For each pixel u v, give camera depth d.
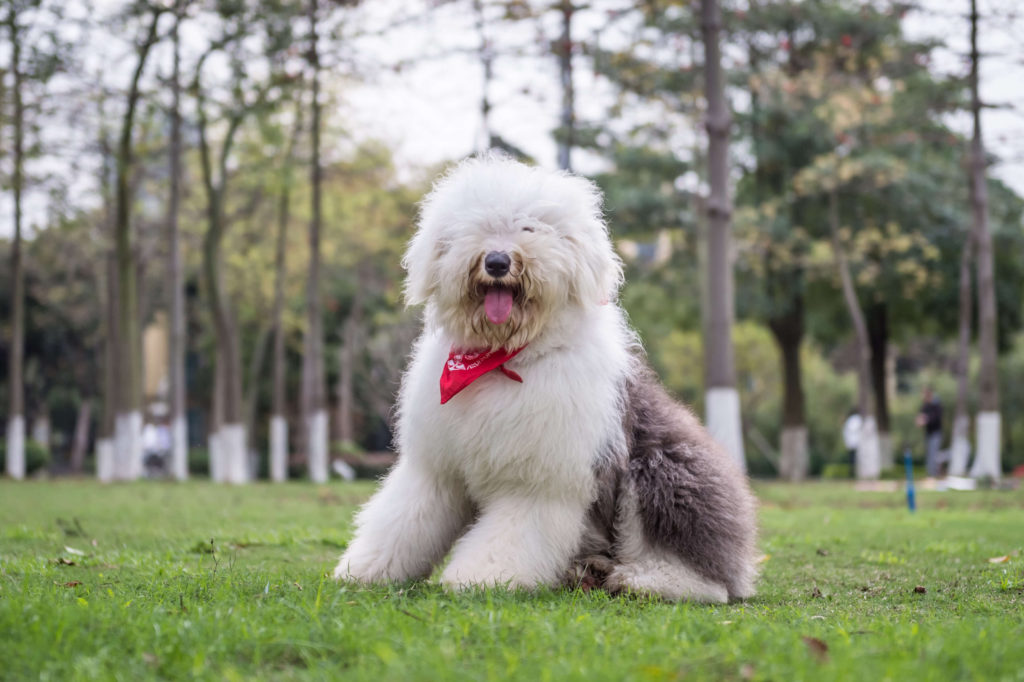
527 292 4.35
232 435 22.16
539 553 4.43
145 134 22.09
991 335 20.94
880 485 20.45
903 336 33.59
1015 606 4.66
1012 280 30.23
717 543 4.74
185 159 26.09
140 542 7.07
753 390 41.06
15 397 25.09
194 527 8.23
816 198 27.48
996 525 9.91
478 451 4.43
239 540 7.16
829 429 41.31
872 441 25.55
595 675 2.80
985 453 20.83
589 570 4.67
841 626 3.77
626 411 4.64
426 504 4.68
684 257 29.53
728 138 14.16
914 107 23.17
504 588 4.19
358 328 39.72
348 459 31.94
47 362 40.94
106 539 7.22
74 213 20.58
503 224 4.45
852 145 24.92
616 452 4.53
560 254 4.39
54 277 37.81
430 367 4.59
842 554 7.15
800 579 5.85
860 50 22.55
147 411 39.62
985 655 3.06
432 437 4.54
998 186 28.80
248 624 3.36
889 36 23.03
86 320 39.03
